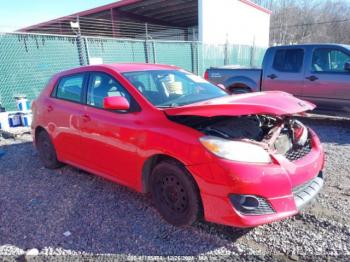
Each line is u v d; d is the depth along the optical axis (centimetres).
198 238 281
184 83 396
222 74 831
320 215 310
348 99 652
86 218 322
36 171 469
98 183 411
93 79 387
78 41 948
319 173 325
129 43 1097
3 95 830
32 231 301
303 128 344
